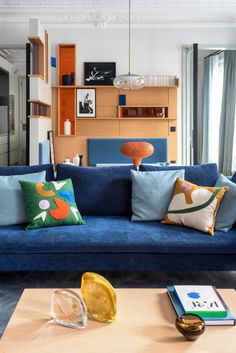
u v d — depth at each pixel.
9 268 2.59
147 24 6.54
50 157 5.97
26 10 5.93
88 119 6.70
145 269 2.61
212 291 1.69
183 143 6.70
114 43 6.59
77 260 2.59
